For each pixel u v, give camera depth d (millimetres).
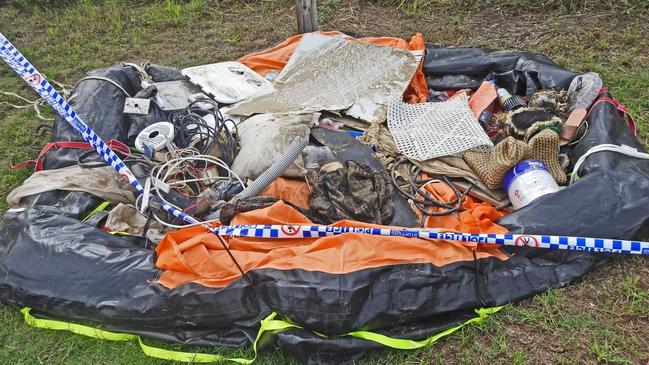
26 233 3027
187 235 2895
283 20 5887
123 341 2797
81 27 6027
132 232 3205
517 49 5039
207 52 5453
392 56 4457
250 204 3102
